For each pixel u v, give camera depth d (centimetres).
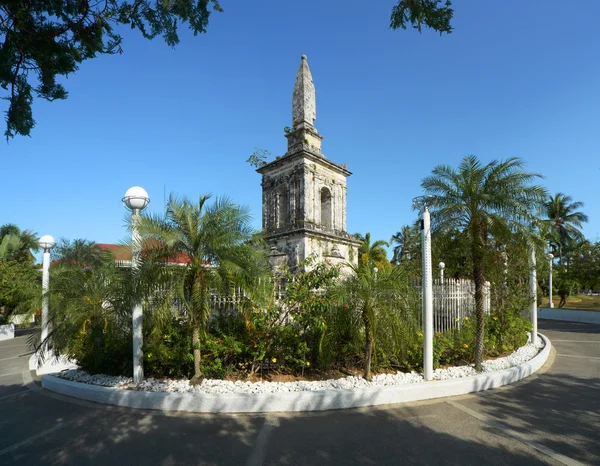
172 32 475
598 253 2530
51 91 441
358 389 685
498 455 481
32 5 401
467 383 754
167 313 738
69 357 924
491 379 790
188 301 742
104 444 529
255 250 757
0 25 384
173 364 775
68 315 913
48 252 1059
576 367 1000
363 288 748
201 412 654
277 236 2066
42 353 912
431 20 439
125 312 809
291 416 629
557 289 3177
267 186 2345
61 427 598
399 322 745
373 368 831
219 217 742
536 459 469
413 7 435
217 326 862
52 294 976
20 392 830
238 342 788
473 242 885
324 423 596
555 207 3828
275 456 485
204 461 474
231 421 609
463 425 583
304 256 1955
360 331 777
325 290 796
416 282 959
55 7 410
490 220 852
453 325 1051
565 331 1869
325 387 718
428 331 785
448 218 883
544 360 1056
